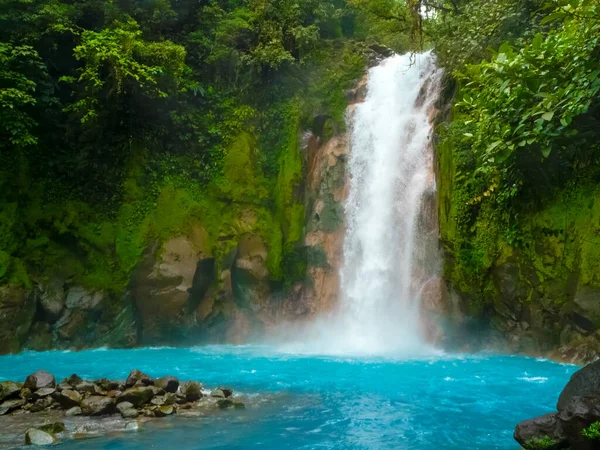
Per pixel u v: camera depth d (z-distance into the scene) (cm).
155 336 1684
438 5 2031
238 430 760
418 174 1670
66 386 936
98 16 1886
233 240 1773
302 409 871
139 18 1933
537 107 1009
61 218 1722
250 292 1778
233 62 1981
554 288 1284
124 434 739
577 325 1252
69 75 1856
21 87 1644
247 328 1756
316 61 2058
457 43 1700
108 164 1772
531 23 1493
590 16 982
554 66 1066
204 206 1786
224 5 2153
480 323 1445
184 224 1738
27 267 1656
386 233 1683
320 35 2258
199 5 2078
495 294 1402
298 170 1847
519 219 1357
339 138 1902
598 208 1207
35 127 1770
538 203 1336
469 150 1437
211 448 687
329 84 1986
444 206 1459
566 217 1267
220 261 1753
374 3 2403
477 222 1418
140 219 1731
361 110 1903
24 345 1594
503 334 1421
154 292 1672
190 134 1856
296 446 697
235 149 1855
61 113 1805
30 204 1709
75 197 1756
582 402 597
